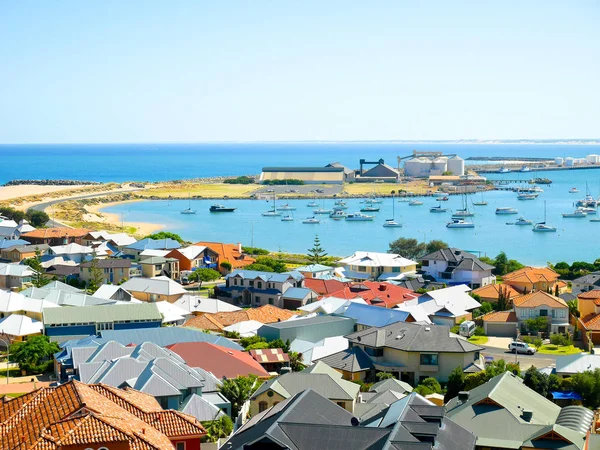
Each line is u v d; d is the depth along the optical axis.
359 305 124.81
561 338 118.69
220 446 59.75
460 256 172.25
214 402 75.06
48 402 53.81
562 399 82.88
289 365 97.00
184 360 87.69
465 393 71.25
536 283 153.00
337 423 55.50
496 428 64.12
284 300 148.88
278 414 55.75
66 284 156.38
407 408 56.09
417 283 165.00
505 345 118.25
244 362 90.50
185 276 178.25
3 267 160.50
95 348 90.38
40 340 105.50
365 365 96.06
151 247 199.38
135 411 57.69
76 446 46.28
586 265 188.12
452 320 129.62
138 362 76.12
